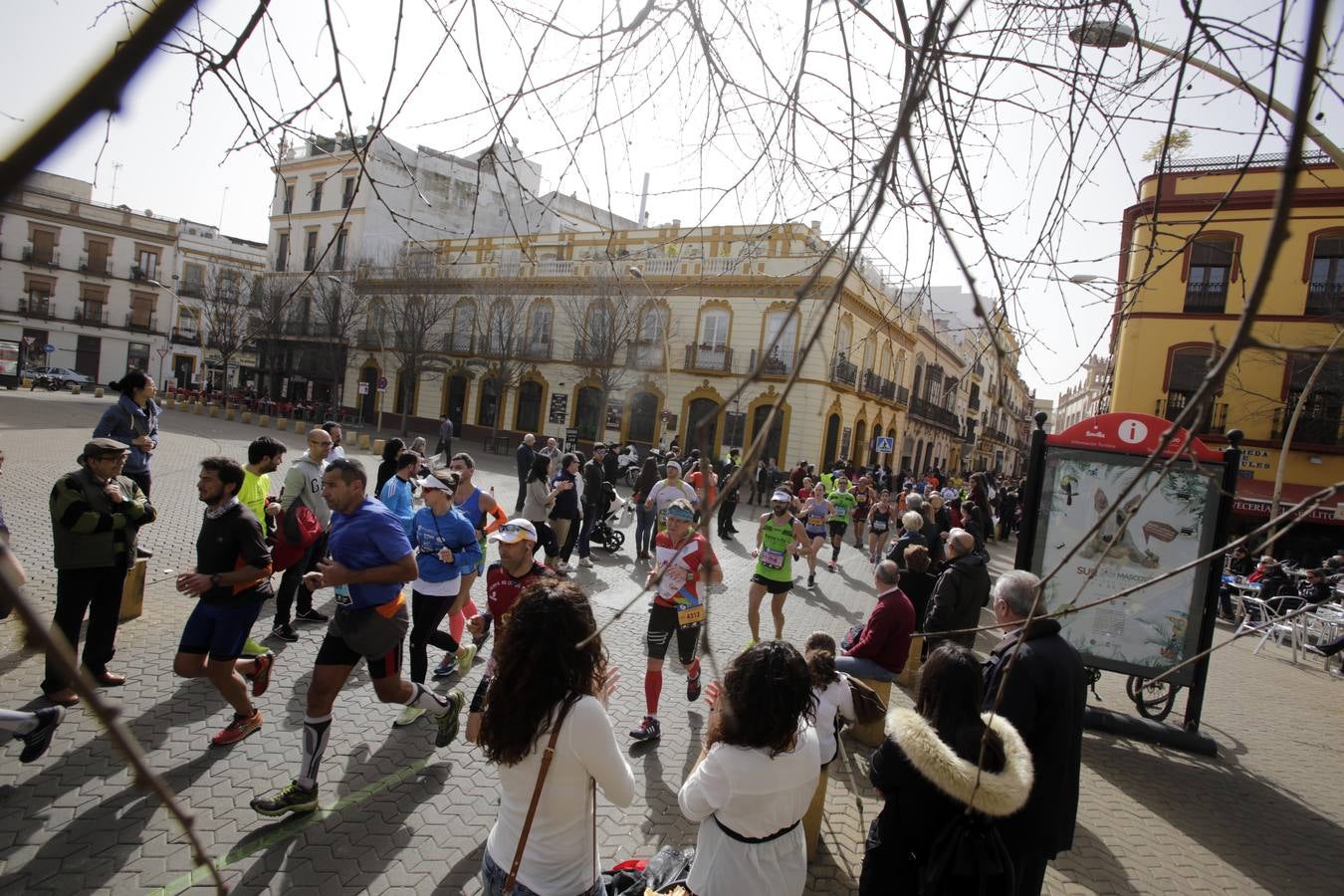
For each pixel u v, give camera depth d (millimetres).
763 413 26672
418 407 36531
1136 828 4742
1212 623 6043
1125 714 6520
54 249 45406
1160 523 6082
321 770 4215
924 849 2518
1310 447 18578
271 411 36531
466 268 25125
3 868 3178
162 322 49938
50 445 17141
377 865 3459
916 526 8188
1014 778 2438
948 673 2668
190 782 3922
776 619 7270
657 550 5180
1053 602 6266
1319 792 5668
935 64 1058
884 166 992
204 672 4191
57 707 3854
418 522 5086
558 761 2242
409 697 4145
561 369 31672
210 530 4102
